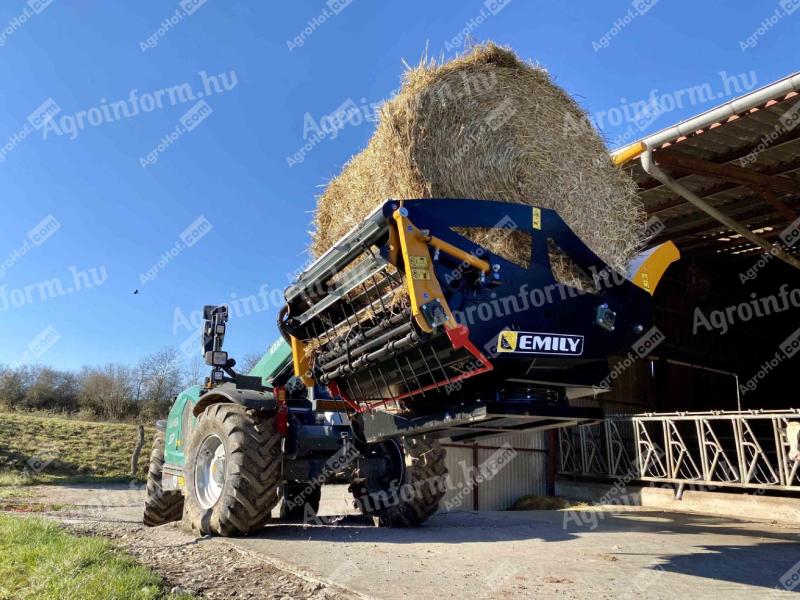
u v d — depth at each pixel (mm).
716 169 8031
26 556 3615
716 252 12727
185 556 3953
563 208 3979
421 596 2955
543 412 3383
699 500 8852
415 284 3055
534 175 3904
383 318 3551
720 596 3084
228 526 4641
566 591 3145
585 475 10820
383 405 4016
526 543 4859
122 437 20438
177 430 6160
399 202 3166
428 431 3762
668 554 4434
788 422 7910
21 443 17391
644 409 12617
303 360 4430
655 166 7379
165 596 2914
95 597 2812
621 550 4590
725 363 14023
